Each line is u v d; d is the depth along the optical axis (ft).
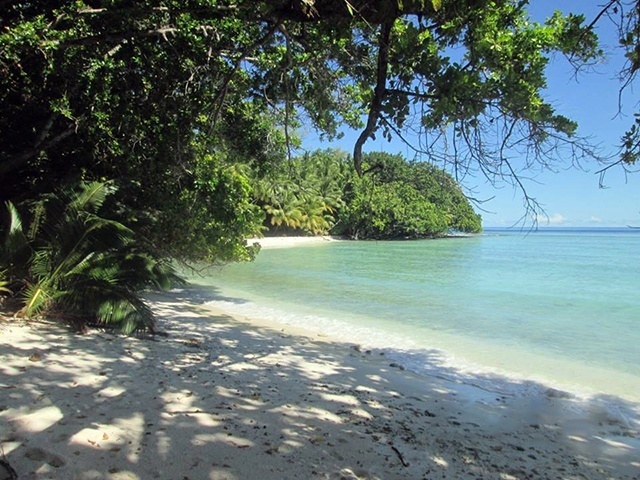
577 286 69.21
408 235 238.27
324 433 14.47
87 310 25.72
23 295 26.55
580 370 27.48
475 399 21.74
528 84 11.28
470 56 12.17
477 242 236.84
